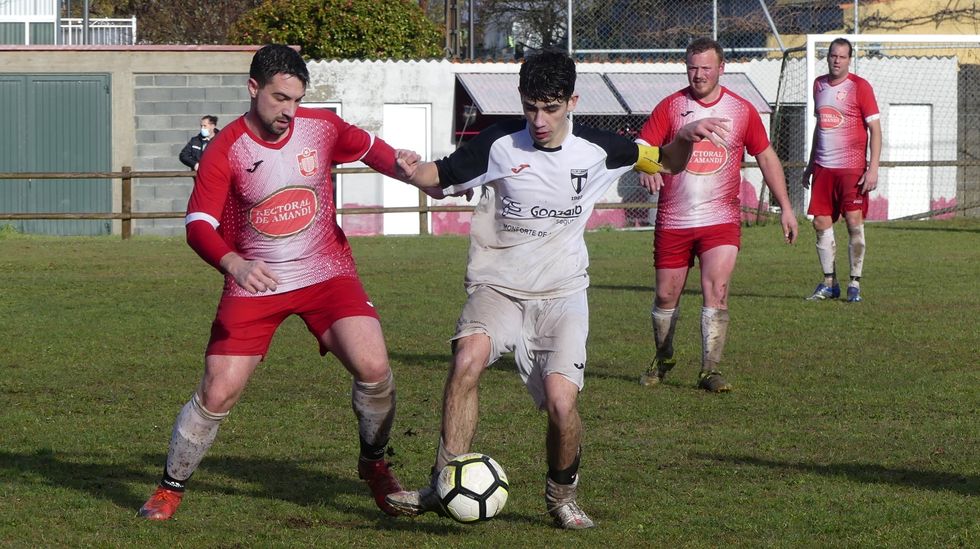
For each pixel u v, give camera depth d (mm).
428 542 10156
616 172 10953
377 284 29734
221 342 10602
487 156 10727
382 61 50094
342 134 10773
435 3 86000
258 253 10594
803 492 11766
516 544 10117
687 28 52812
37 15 53875
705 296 17234
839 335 21984
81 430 14547
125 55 47281
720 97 17062
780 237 42219
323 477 12438
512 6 77250
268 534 10383
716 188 17078
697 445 13773
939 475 12359
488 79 50250
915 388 17016
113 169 47625
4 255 36594
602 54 53531
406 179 10844
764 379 17875
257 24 55438
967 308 25453
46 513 11008
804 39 55438
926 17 58125
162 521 10750
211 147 10367
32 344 21047
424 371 18625
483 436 14180
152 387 17375
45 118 47312
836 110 26156
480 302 10805
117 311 25266
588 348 20859
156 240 42438
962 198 55750
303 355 20125
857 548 9992
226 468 12742
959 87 56031
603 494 11742
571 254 10891
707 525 10688
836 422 14906
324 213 10773
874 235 42906
